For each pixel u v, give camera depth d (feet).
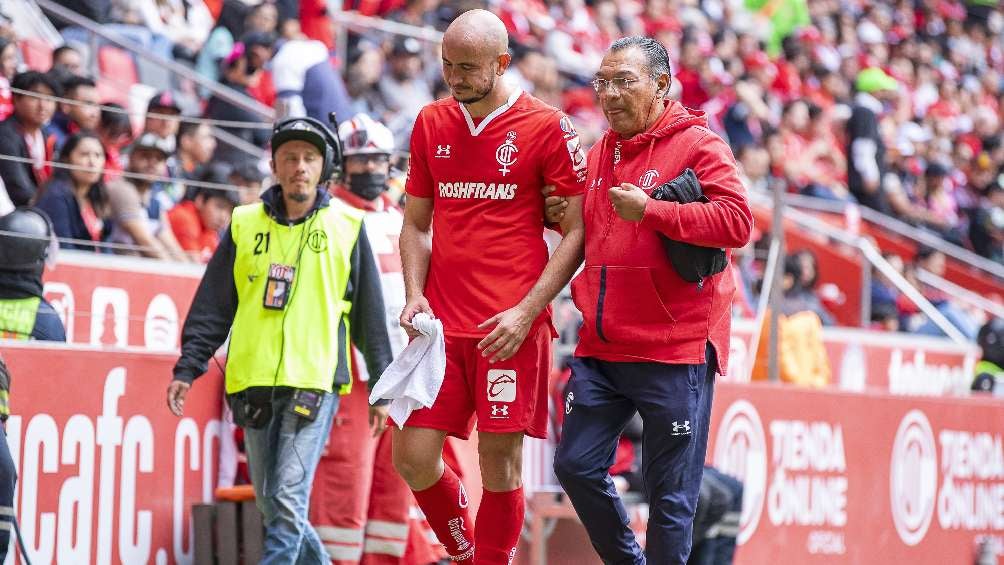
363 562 72.38
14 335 66.95
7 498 57.72
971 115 215.10
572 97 150.71
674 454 56.95
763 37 187.42
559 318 86.74
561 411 84.28
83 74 94.48
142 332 77.00
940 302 147.02
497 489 57.21
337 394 64.95
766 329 99.50
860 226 147.74
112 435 67.62
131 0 112.37
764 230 127.34
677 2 178.60
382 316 65.77
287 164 63.87
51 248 69.67
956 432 106.83
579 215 56.54
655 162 56.29
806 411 94.68
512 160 55.47
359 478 70.79
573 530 84.33
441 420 56.49
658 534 57.26
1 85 88.53
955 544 106.32
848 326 122.01
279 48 107.96
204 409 71.82
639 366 56.65
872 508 99.35
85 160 78.95
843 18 201.87
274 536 62.85
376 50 121.90
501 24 54.85
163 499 69.56
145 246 81.61
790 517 92.89
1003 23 237.04
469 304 56.03
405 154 88.63
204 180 88.12
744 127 159.84
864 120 171.01
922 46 215.72
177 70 97.96
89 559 66.33
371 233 74.59
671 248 54.85
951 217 185.57
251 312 63.57
